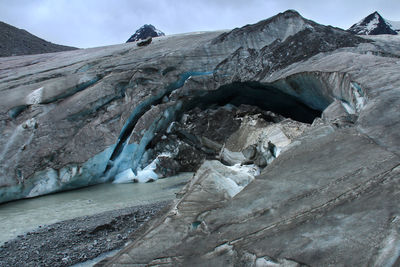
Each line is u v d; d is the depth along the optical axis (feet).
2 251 15.60
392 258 6.05
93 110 34.96
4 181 26.81
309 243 7.25
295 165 12.02
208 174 14.39
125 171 34.01
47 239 16.84
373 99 15.03
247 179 17.13
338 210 8.23
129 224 18.66
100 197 26.58
